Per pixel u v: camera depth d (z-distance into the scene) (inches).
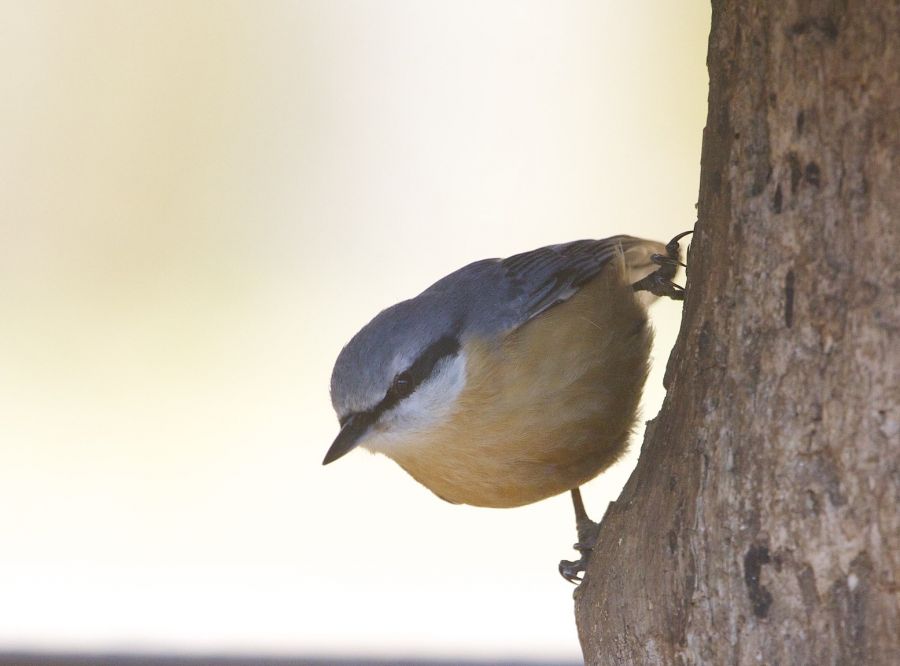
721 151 216.1
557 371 277.1
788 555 193.9
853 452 189.6
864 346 190.7
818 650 189.8
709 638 202.5
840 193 195.8
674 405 221.8
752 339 204.1
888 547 185.3
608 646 224.5
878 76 193.6
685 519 208.7
